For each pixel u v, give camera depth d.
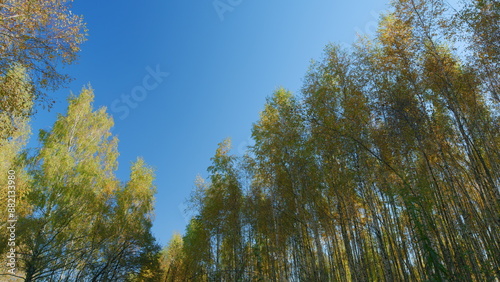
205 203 16.36
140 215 17.12
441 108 8.77
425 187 7.87
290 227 12.13
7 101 6.28
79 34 6.67
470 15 7.72
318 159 10.12
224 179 14.51
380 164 8.56
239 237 13.78
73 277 14.08
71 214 13.07
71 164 13.87
